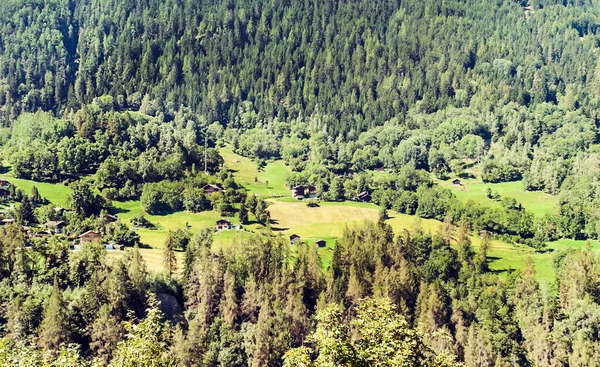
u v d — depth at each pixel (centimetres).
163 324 5153
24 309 12825
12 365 4612
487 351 14812
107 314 12838
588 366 14550
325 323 4250
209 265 15588
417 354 4144
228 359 13175
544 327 16175
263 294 15112
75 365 4725
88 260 15400
